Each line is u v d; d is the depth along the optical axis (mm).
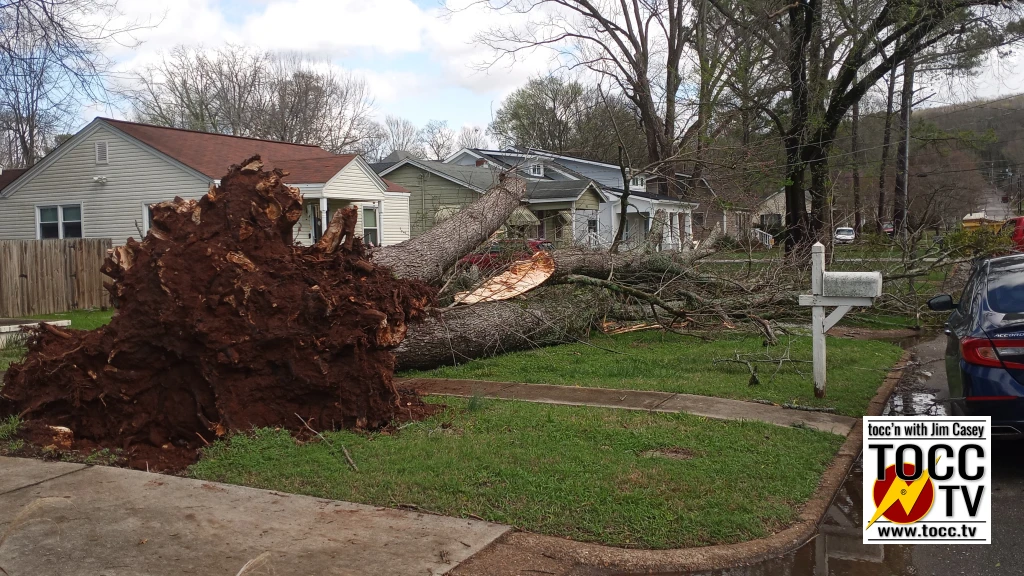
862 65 19656
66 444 5910
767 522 4605
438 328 9367
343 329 6242
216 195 6293
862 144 24344
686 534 4359
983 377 5559
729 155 17562
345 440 5945
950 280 15680
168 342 5930
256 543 4066
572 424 6516
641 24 31031
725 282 12297
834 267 15383
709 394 7867
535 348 11125
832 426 6719
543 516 4555
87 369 6059
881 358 10531
